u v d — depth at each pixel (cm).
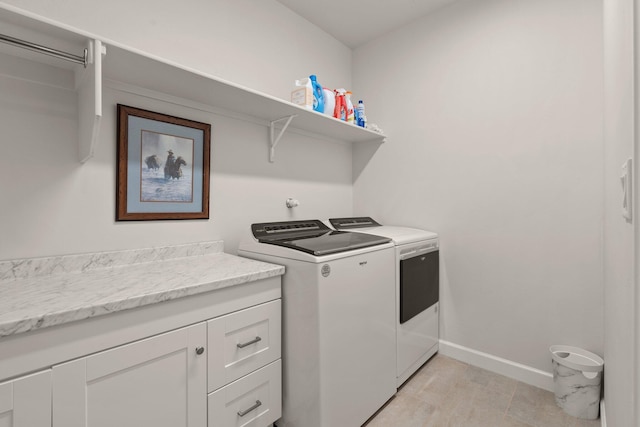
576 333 178
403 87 252
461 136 221
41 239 125
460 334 223
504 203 202
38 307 88
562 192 182
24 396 81
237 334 129
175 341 109
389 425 159
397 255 183
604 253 154
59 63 125
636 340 50
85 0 136
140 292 103
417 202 244
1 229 117
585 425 155
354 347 152
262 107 181
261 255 162
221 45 186
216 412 122
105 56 117
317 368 135
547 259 187
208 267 144
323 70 257
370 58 274
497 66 204
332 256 141
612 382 108
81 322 90
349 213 281
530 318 194
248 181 200
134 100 149
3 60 117
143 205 152
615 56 96
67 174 131
